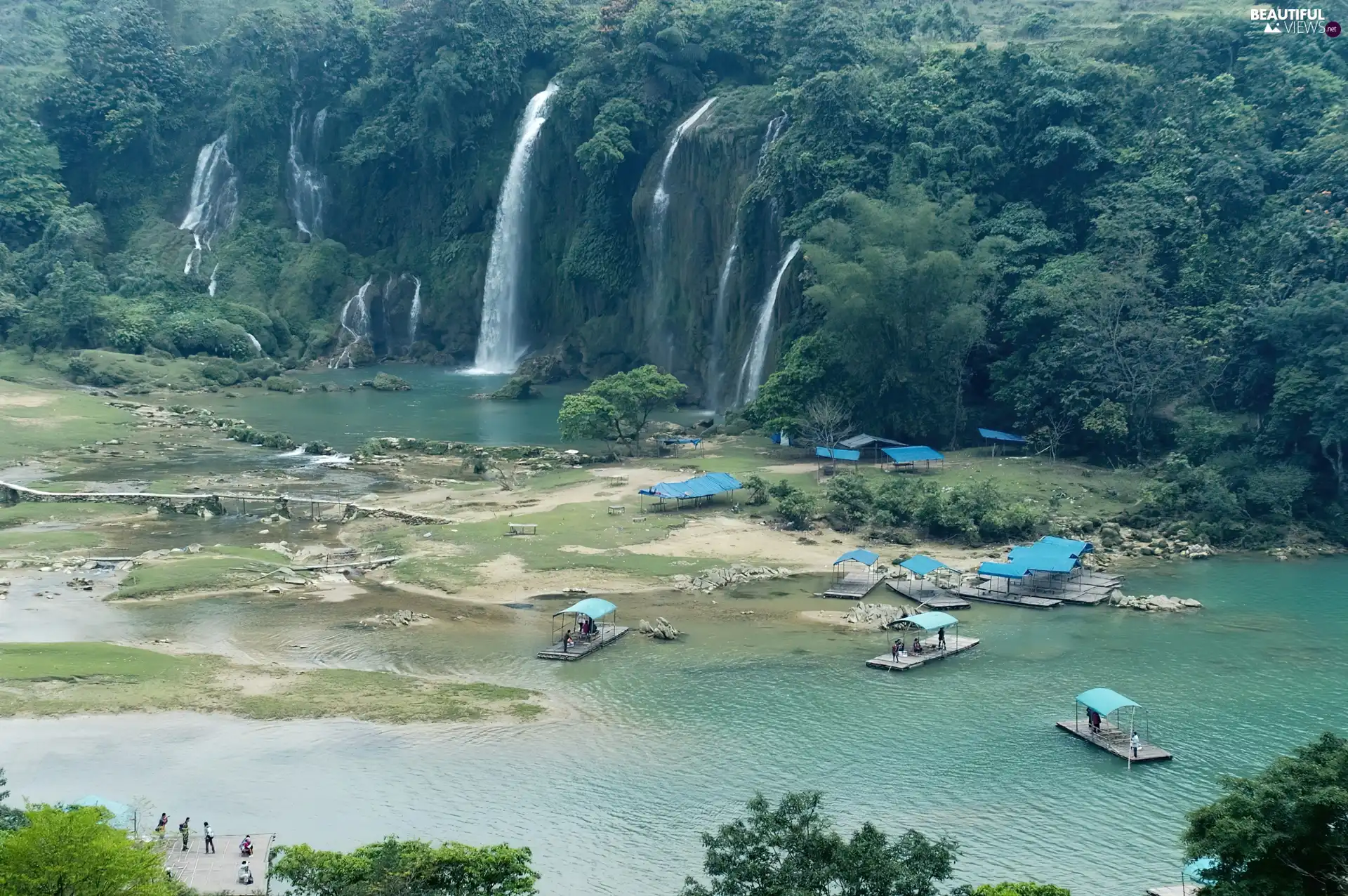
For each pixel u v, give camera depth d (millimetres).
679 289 168000
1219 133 131500
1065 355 115812
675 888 47125
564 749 59469
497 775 56656
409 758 58312
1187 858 42875
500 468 125188
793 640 75188
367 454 131375
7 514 105750
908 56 156875
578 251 182000
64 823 37875
